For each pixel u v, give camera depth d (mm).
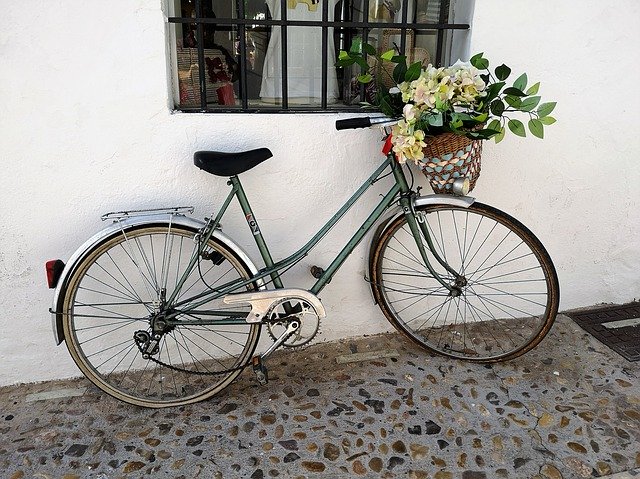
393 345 2814
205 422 2311
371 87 2600
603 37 2566
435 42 2654
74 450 2162
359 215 2639
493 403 2400
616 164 2811
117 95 2209
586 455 2119
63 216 2322
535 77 2574
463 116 2041
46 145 2211
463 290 2637
